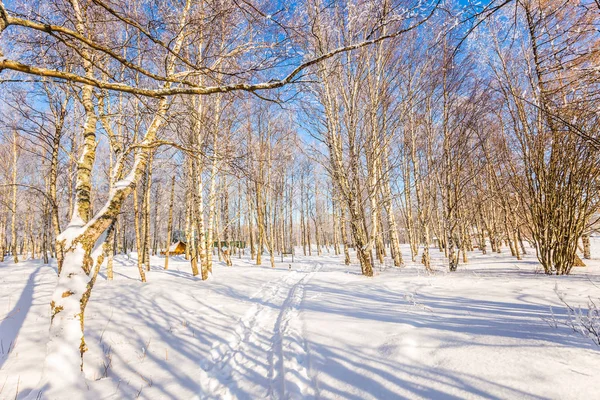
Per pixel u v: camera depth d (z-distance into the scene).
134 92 1.90
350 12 3.45
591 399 1.87
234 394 3.10
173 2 4.88
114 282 9.84
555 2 3.75
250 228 24.41
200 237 11.03
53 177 7.90
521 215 10.00
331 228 49.41
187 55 5.64
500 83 7.98
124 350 4.16
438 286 6.55
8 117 8.40
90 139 4.80
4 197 20.17
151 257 23.33
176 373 3.54
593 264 10.05
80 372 3.41
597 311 3.43
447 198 11.04
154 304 6.60
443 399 2.16
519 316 3.64
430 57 9.32
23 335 4.55
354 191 10.30
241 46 4.65
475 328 3.35
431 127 12.13
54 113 8.41
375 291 6.64
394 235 14.43
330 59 8.62
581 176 6.90
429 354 2.85
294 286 9.45
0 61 1.54
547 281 6.03
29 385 3.24
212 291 8.34
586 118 5.00
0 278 10.96
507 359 2.51
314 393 2.63
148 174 14.96
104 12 4.43
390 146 12.98
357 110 10.12
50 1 4.16
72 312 3.60
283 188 24.20
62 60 4.48
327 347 3.45
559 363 2.34
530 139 7.79
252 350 4.28
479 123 10.54
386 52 9.94
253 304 7.03
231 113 11.89
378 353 3.07
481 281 6.79
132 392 3.10
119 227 26.41
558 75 4.59
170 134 8.88
